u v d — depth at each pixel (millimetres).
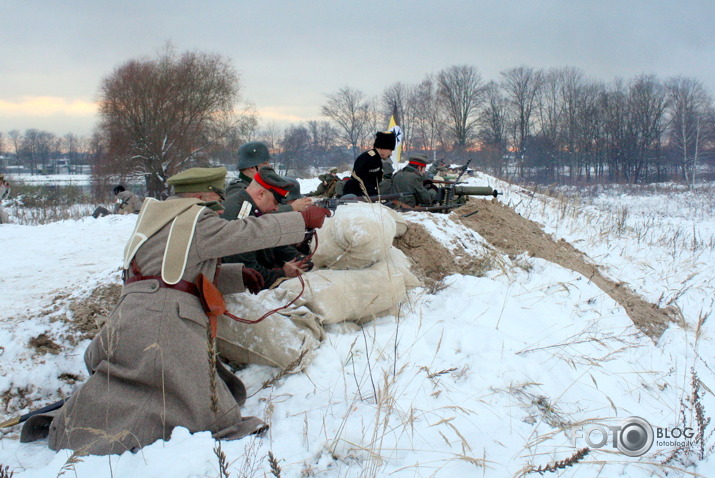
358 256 4262
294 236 3318
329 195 9711
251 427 3014
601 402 3674
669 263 8734
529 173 51688
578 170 52906
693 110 53250
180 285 3104
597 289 5578
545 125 55938
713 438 3447
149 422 2871
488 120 56656
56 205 23516
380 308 4199
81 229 12070
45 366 3898
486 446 2980
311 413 3143
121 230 11953
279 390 3436
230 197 4160
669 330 5535
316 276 4074
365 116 62938
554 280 5602
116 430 2842
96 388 2951
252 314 3594
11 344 3992
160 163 34469
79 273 7629
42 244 10227
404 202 7988
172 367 2928
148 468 2562
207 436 2805
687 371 4523
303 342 3592
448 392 3412
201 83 34688
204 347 3061
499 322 4469
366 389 3391
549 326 4582
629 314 5785
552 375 3801
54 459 2664
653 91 54156
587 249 8422
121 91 33750
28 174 101188
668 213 19109
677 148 53188
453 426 2896
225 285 3537
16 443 3084
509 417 3303
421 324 4203
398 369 3584
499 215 7953
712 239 11797
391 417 3100
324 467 2748
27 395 3719
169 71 34500
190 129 35250
